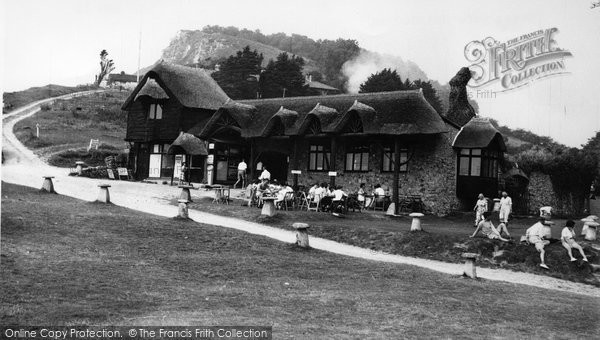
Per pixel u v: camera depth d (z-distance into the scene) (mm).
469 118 45094
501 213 27609
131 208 25859
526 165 39938
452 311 13750
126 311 11438
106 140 64438
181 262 16609
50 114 76500
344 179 37781
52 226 18719
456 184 35938
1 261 14203
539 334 12398
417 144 35531
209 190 37781
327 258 19234
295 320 11773
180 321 10906
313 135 37094
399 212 33344
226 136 43031
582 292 18797
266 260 17891
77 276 13773
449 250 22797
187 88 46844
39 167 47344
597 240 25188
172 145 41281
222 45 147750
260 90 88000
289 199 30797
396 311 13203
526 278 20266
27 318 10531
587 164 39250
